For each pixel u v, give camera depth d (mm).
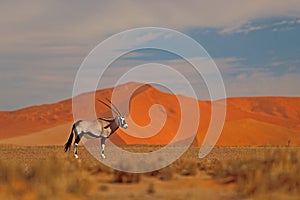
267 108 151125
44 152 35938
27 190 12570
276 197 12617
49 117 133875
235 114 123688
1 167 15094
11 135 117625
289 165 15969
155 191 13727
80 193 13195
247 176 14578
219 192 13734
